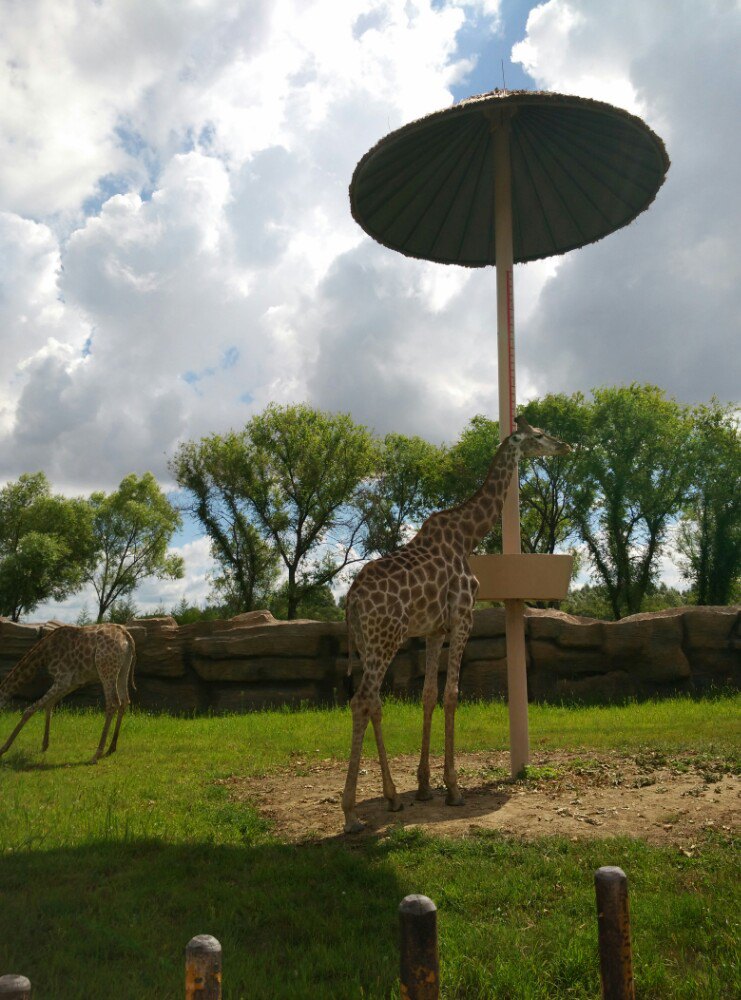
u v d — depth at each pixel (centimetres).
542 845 640
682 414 4262
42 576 5444
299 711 1741
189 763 1080
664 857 597
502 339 1059
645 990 400
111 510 5838
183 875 588
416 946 214
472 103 942
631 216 1150
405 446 5106
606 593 4403
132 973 419
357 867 593
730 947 440
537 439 976
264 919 508
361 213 1142
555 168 1141
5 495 5872
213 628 1928
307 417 4591
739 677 1738
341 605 4509
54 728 1463
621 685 1750
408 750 1156
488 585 948
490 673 1788
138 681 1880
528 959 431
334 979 423
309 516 4581
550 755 1077
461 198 1202
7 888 551
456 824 721
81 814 768
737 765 889
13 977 185
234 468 4362
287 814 792
